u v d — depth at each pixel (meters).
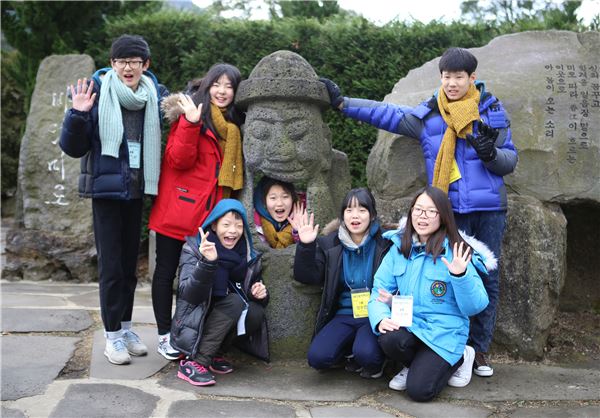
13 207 9.63
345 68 5.64
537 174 3.80
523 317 3.63
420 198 3.09
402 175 3.93
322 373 3.36
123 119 3.32
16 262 5.75
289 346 3.52
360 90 5.66
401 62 5.54
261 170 3.53
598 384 3.25
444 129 3.37
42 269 5.74
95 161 3.24
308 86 3.44
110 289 3.31
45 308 4.47
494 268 3.13
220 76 3.57
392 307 3.04
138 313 4.56
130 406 2.81
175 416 2.72
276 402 2.95
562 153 3.79
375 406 2.94
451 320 3.05
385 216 3.93
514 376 3.36
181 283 3.19
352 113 3.64
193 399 2.93
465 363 3.21
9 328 3.92
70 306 4.59
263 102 3.50
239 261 3.31
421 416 2.82
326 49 5.67
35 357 3.40
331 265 3.28
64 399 2.86
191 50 6.02
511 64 3.95
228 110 3.65
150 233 5.78
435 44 5.54
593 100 3.81
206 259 2.99
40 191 5.91
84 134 3.15
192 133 3.30
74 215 5.85
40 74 6.11
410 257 3.16
